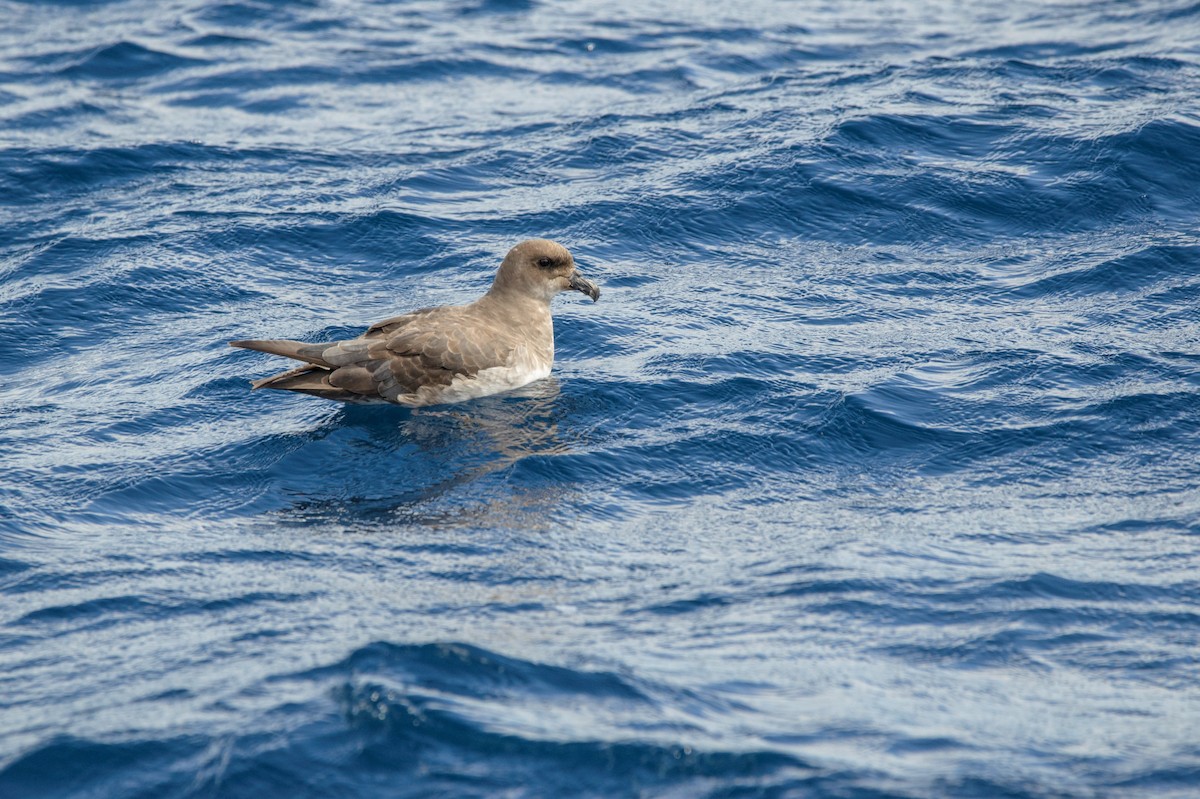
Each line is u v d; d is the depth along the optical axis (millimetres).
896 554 12273
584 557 12312
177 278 19953
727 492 13742
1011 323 17906
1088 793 8695
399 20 33281
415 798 8750
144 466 14320
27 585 11789
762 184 22750
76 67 29500
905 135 24312
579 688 9898
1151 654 10516
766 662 10398
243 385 16531
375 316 18594
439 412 15625
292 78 29078
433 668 10047
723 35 32125
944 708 9773
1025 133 24078
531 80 29188
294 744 9164
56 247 20891
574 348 17641
